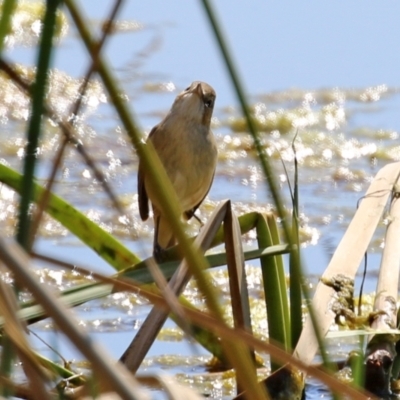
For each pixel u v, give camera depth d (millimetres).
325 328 6953
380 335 7512
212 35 3365
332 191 14492
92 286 6176
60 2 3150
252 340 3477
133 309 10258
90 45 3074
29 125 3256
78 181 13742
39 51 3195
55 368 6082
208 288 3273
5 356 3252
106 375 2832
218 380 8406
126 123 3076
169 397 3396
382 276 7750
